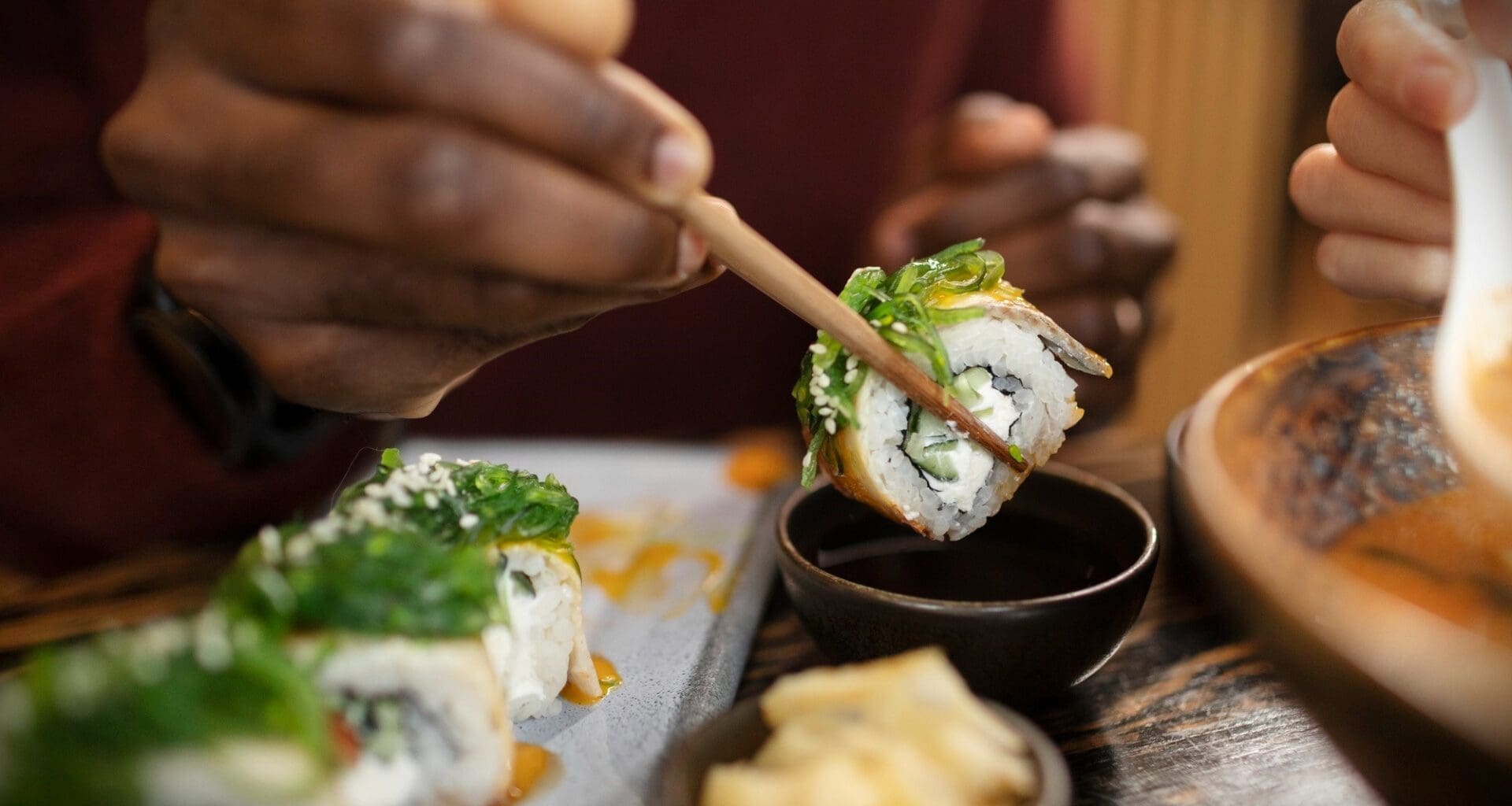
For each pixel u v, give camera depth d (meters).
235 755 0.29
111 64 0.51
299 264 0.34
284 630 0.32
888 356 0.36
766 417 0.66
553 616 0.36
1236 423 0.35
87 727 0.28
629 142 0.31
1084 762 0.35
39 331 0.44
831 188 0.64
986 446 0.37
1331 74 1.01
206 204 0.34
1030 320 0.37
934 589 0.39
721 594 0.41
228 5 0.32
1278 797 0.34
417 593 0.32
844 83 0.62
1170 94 0.97
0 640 0.40
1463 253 0.36
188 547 0.45
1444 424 0.35
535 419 0.65
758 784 0.32
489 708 0.33
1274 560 0.31
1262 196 1.03
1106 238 0.56
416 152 0.31
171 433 0.46
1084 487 0.39
